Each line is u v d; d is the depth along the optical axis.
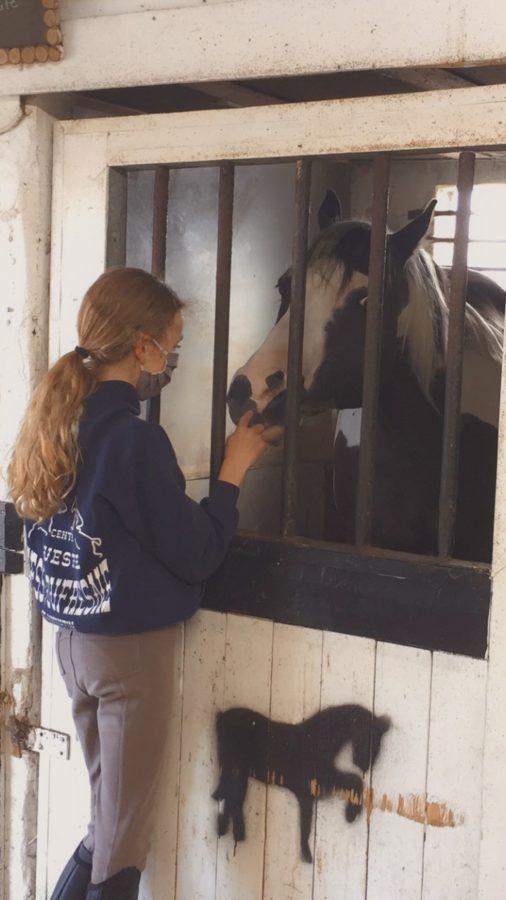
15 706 2.06
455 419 1.59
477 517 1.98
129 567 1.61
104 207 1.89
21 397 1.99
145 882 1.93
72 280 1.94
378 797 1.67
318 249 1.94
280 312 1.98
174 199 2.16
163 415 2.14
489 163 3.10
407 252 1.93
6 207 1.96
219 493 1.67
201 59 1.72
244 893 1.82
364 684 1.67
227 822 1.83
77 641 1.67
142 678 1.65
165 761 1.89
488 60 1.49
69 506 1.62
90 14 1.81
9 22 1.86
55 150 1.94
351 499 2.07
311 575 1.71
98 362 1.63
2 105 1.93
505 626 1.52
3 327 1.99
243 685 1.80
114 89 2.04
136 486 1.57
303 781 1.75
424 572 1.59
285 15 1.64
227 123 1.74
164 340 1.65
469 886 1.60
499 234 3.25
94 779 1.78
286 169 2.55
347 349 1.92
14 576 2.04
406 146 1.58
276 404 1.88
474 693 1.57
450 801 1.60
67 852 2.02
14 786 2.08
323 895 1.74
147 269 2.13
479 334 2.11
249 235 2.40
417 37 1.54
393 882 1.67
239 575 1.79
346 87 2.04
